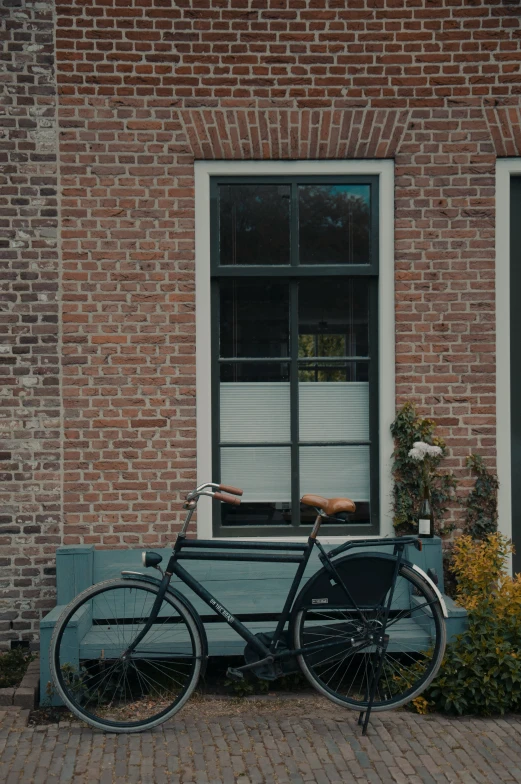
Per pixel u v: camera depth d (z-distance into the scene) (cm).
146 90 497
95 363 498
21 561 496
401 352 508
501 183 512
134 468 499
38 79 495
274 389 517
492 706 412
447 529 506
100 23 495
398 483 505
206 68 499
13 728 394
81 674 418
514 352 520
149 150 499
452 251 509
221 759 361
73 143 496
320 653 406
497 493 511
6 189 494
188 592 480
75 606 400
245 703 429
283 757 363
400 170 506
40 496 496
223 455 516
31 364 496
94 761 360
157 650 411
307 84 501
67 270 496
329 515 409
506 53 507
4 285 495
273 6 499
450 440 508
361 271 512
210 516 502
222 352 515
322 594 405
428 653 421
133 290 499
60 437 496
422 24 504
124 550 491
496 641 420
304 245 513
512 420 520
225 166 503
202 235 502
